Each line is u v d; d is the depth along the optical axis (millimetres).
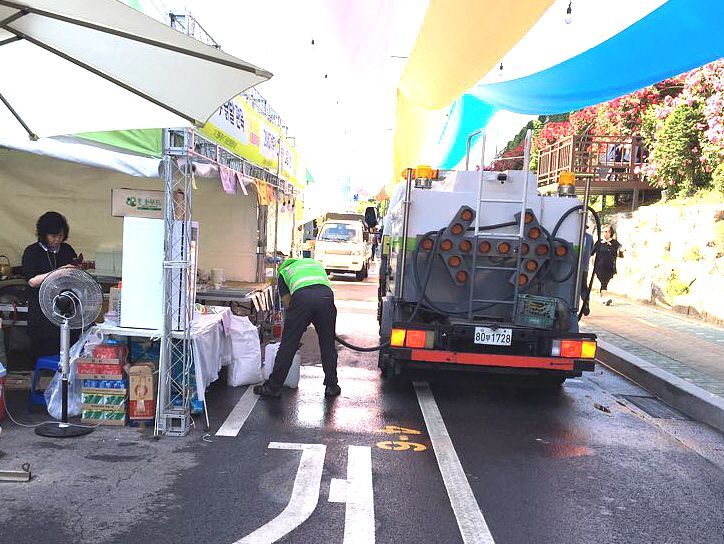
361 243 21531
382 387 7086
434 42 6867
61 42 3541
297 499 4062
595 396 7152
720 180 12961
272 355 6992
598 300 14250
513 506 4105
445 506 4059
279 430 5426
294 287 6508
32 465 4453
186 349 5207
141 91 3914
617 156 17562
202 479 4328
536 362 6234
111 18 3191
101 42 3496
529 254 6312
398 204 7016
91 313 5160
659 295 13172
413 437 5414
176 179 5523
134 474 4367
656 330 10523
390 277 7703
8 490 4039
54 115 4281
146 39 3342
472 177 6617
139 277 5273
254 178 8297
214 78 3654
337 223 22453
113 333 5293
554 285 6539
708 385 6949
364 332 10875
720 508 4215
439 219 6496
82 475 4316
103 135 4914
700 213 12547
